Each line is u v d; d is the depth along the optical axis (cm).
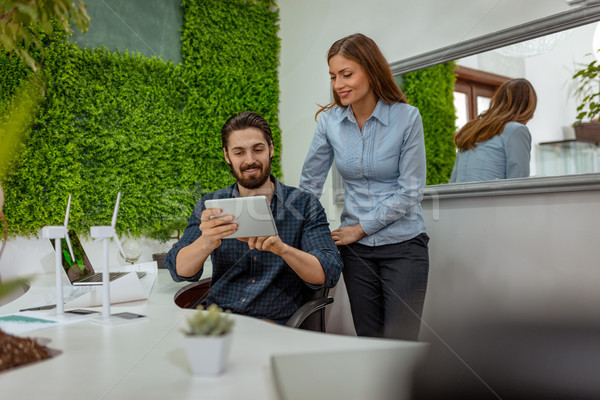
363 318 186
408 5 228
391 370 78
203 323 68
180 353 78
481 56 198
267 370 69
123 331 94
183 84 266
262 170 154
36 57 215
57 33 222
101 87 237
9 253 211
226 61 282
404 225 177
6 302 131
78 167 228
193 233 156
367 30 246
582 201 172
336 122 186
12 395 60
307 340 85
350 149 181
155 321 103
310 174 199
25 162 211
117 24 246
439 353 85
